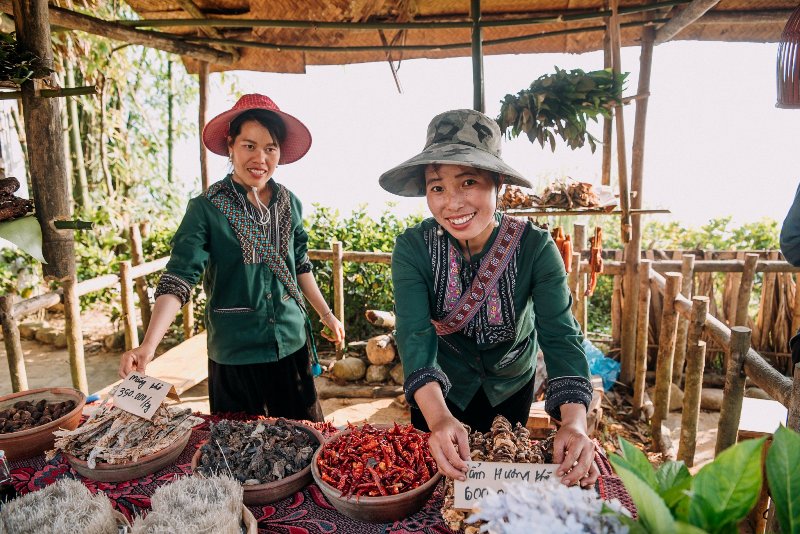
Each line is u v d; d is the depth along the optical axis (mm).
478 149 1460
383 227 5820
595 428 3156
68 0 3846
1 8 2711
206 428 1842
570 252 2898
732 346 2525
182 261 2107
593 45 4238
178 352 4555
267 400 2455
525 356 1880
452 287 1688
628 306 4195
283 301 2363
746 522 2479
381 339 4707
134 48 8125
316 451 1530
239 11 3723
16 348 3080
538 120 2703
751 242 6113
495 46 4348
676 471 887
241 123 2207
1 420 1681
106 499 1195
